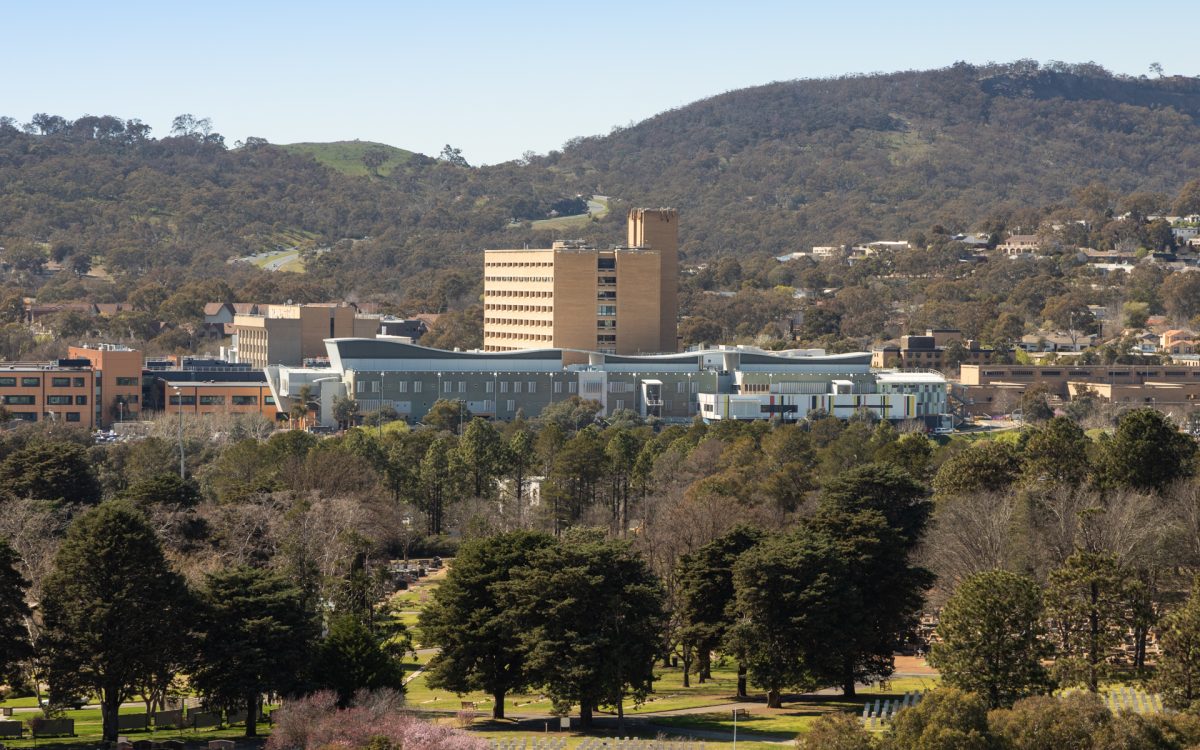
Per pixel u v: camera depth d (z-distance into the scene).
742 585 195.12
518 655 189.12
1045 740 151.62
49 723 178.25
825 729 153.62
